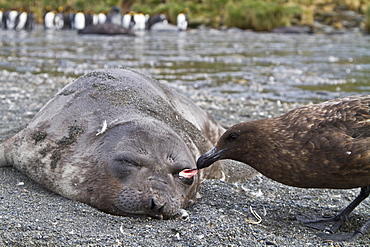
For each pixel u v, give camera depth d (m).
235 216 5.79
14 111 11.06
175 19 51.84
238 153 5.66
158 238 5.05
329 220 5.81
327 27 45.72
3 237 4.86
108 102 6.58
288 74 18.94
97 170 5.68
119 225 5.28
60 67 19.34
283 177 5.52
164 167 5.67
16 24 47.53
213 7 54.25
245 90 15.52
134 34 39.41
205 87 15.80
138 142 5.73
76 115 6.49
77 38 35.19
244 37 37.91
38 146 6.44
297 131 5.39
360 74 19.03
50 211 5.49
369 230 5.59
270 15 45.84
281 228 5.62
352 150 5.09
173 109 7.40
